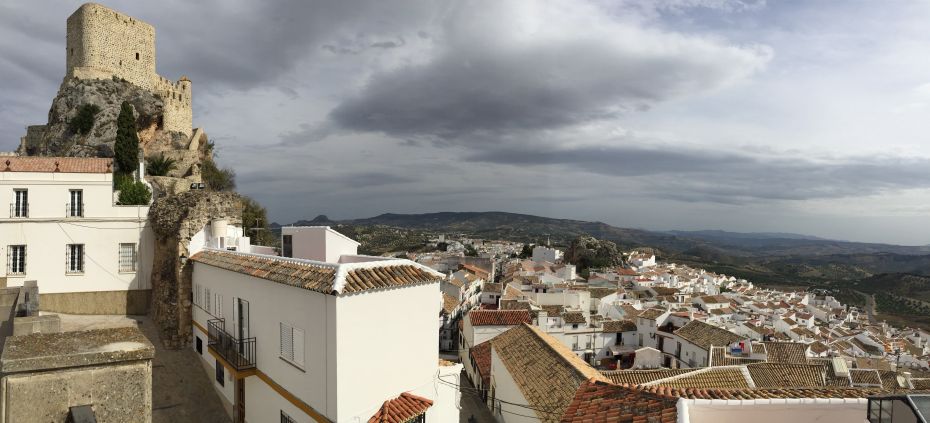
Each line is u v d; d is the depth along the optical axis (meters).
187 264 24.95
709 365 43.16
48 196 26.95
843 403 9.22
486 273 98.75
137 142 49.72
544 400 19.91
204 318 23.06
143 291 28.80
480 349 37.78
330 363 13.71
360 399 14.24
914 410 7.51
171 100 63.88
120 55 62.66
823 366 35.22
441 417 18.09
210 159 63.34
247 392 18.73
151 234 29.02
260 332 17.50
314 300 14.42
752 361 43.22
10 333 16.30
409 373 16.33
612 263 134.12
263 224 55.75
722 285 120.81
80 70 59.75
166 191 48.94
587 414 11.58
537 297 64.12
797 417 9.35
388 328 15.37
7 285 26.08
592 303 69.38
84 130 56.66
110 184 28.22
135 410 4.68
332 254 21.44
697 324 50.38
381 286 14.86
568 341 53.09
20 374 4.22
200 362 23.70
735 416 9.59
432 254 130.62
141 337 5.05
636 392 11.70
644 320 54.59
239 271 18.59
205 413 20.86
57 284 27.06
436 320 17.75
